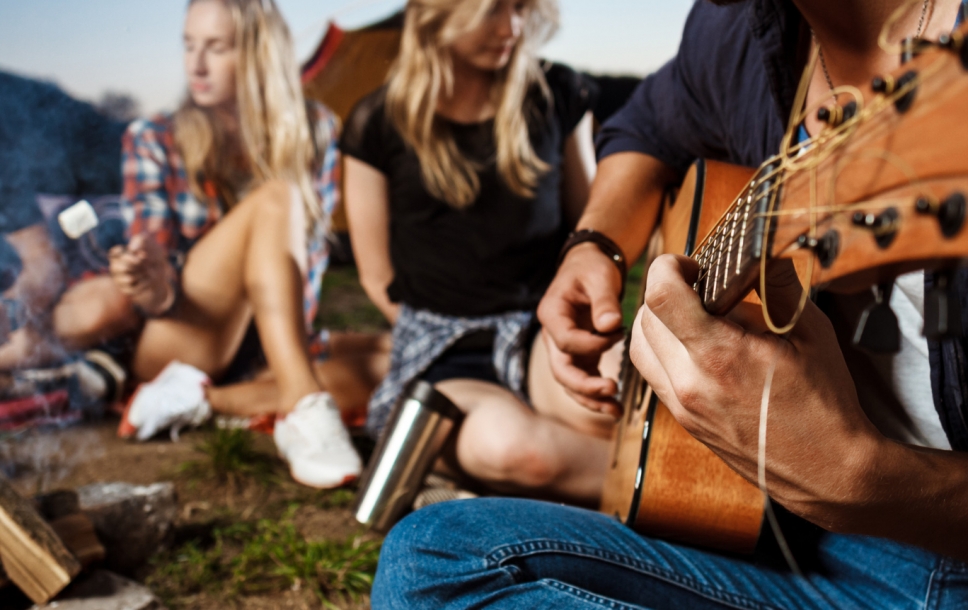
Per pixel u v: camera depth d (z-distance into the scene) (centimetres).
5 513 141
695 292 72
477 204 219
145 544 170
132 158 255
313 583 166
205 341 251
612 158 169
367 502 188
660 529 116
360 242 244
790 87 117
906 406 101
